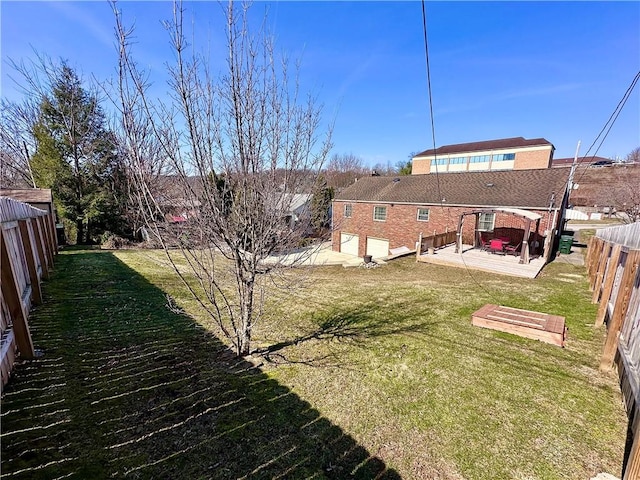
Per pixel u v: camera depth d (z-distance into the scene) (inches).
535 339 186.9
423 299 271.0
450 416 117.3
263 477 86.8
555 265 432.1
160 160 127.5
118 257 431.5
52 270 329.7
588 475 91.6
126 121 115.8
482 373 148.6
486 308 231.1
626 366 127.3
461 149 1678.2
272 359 156.3
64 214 599.8
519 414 119.3
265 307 246.5
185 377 135.4
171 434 100.4
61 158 593.6
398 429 109.7
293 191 142.5
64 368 135.5
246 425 107.5
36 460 85.7
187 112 118.7
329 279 361.4
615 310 148.3
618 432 110.0
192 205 132.1
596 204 1280.8
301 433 105.4
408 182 787.4
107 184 617.6
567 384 140.2
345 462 94.3
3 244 127.6
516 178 623.2
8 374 122.5
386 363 156.6
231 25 119.1
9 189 397.1
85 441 94.4
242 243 143.3
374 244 780.6
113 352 153.6
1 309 122.9
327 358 160.2
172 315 209.5
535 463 95.8
